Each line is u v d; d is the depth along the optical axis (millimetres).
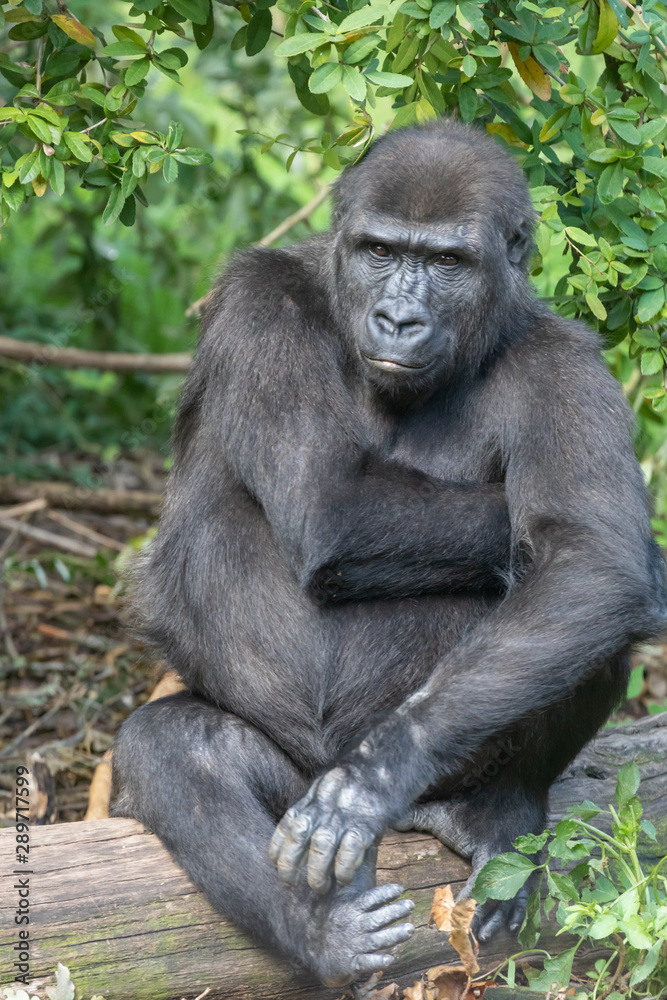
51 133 11875
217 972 10414
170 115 23969
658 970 10680
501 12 12305
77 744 17594
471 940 10438
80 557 23094
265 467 10672
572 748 11211
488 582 10883
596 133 12180
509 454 10867
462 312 10656
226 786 10562
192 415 12055
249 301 11141
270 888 10039
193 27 12820
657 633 10367
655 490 19891
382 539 10461
